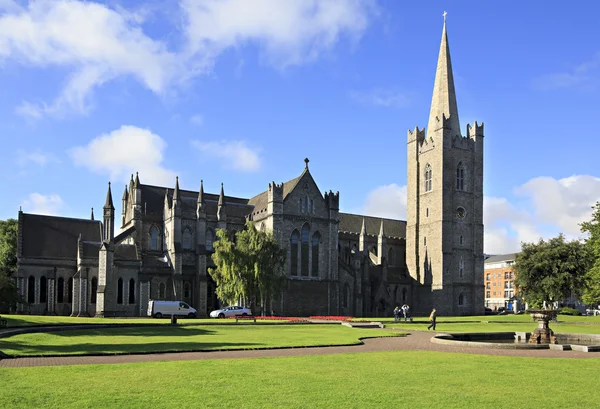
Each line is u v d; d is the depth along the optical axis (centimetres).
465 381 2609
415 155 14888
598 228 8875
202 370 2844
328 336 5425
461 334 5428
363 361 3325
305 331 6291
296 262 11850
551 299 11069
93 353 3531
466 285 13975
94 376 2619
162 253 11956
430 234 14112
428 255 14138
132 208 11988
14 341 4262
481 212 14425
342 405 2053
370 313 13375
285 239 11769
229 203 13175
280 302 11462
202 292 11369
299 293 11756
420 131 15000
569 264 10719
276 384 2455
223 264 10100
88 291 10538
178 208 11469
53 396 2147
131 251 11019
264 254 10269
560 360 3516
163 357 3450
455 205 14062
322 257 12206
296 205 12019
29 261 10538
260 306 11219
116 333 5519
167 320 8269
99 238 11369
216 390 2300
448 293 13650
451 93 14625
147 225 12031
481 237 14325
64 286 10800
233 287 10006
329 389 2353
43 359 3294
